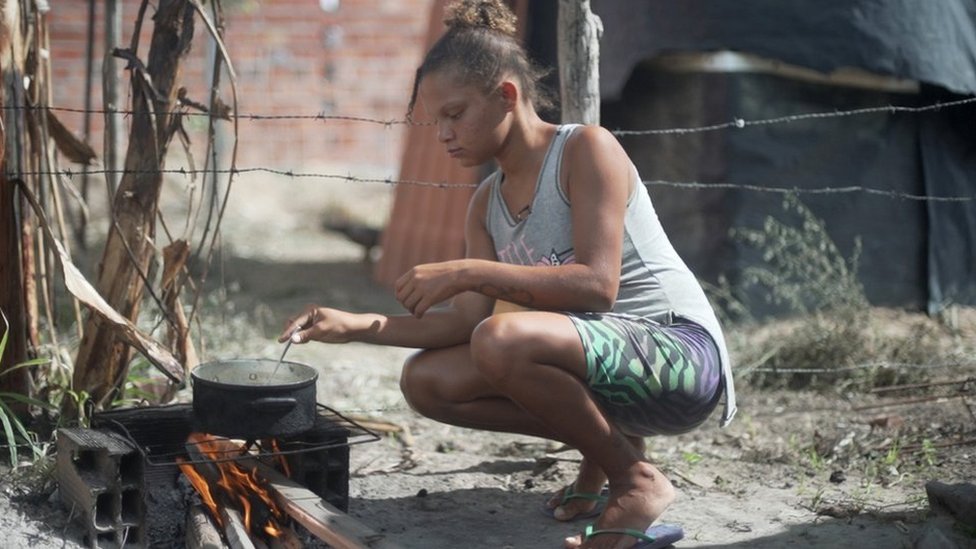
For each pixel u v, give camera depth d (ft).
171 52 18.61
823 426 21.90
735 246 29.22
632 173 15.19
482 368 14.20
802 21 27.73
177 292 19.51
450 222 33.86
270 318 31.83
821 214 29.66
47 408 18.25
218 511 15.25
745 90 28.78
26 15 18.71
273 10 53.98
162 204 47.21
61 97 50.14
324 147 55.62
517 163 15.29
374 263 40.78
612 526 14.32
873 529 16.10
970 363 25.54
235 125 18.79
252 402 14.61
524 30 30.27
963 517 15.90
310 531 14.73
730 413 15.64
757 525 16.48
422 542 15.96
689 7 27.94
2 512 15.47
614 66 28.76
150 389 20.79
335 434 16.02
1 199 17.83
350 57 55.36
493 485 18.57
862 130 29.58
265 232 45.52
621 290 15.37
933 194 29.84
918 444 20.26
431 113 14.99
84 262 34.27
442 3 35.35
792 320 29.17
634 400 14.73
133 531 15.28
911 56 27.66
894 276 30.09
